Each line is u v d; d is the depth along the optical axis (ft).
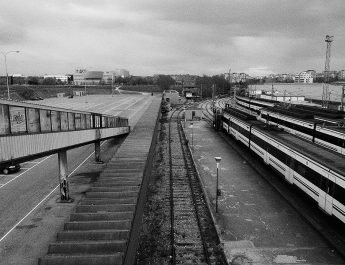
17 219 59.88
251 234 56.13
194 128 185.68
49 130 56.49
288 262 47.57
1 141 41.75
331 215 56.18
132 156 76.23
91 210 46.19
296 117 123.75
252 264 47.06
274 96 308.81
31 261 46.70
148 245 51.55
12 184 78.59
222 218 62.39
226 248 51.42
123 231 39.27
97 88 492.13
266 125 105.29
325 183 57.72
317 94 412.77
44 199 69.05
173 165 100.42
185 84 527.81
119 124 115.24
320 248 51.52
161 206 67.26
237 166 100.32
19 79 563.07
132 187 54.13
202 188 77.15
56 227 56.65
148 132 115.03
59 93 364.58
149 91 531.09
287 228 58.39
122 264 33.71
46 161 98.73
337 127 96.68
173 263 46.34
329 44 198.80
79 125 72.74
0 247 50.55
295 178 71.46
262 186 81.05
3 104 42.63
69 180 81.82
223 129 166.61
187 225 58.90
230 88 503.61
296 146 74.38
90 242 37.37
